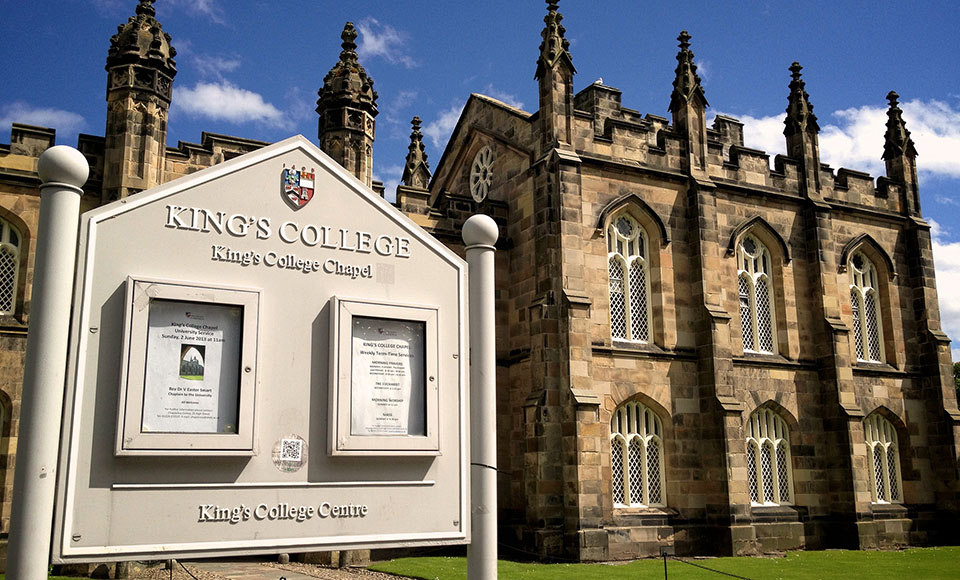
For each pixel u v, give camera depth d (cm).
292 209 695
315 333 683
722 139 4056
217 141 2820
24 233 2552
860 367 3703
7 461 2367
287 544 638
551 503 2756
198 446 615
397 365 712
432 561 2588
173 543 603
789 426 3428
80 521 577
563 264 2942
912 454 3762
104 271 616
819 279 3584
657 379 3103
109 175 2539
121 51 2598
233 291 651
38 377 575
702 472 3106
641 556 2883
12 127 2566
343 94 2909
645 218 3262
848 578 2378
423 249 747
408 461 703
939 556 3058
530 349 2969
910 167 4128
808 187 3700
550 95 3131
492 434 742
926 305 3931
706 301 3219
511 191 3331
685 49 3503
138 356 609
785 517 3278
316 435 666
